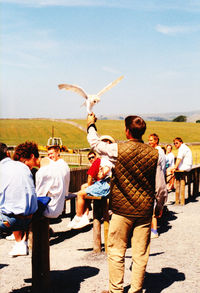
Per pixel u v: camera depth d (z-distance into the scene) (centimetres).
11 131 7181
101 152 346
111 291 352
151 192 345
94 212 546
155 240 624
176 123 10738
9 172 349
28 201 347
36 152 410
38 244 376
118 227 343
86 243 610
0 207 347
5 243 607
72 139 6450
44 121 9075
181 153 949
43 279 379
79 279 432
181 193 973
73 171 1077
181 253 542
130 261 505
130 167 334
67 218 830
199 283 417
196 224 745
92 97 316
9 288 404
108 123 9525
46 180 490
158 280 430
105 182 546
